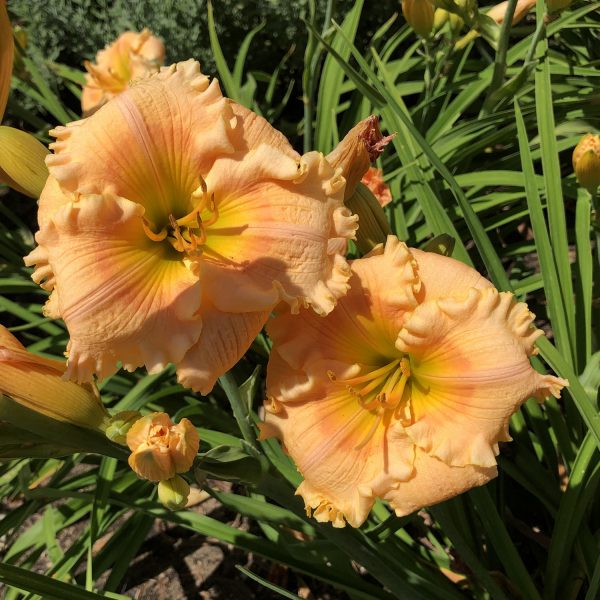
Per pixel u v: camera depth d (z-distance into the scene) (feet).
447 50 2.32
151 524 2.07
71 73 3.21
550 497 1.88
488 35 2.16
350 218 1.25
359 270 1.32
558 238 1.85
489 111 2.29
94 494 1.93
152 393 2.26
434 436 1.28
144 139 1.21
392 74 2.82
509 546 1.72
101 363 1.16
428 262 1.30
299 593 2.10
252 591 2.14
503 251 2.56
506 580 1.82
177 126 1.23
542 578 1.97
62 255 1.17
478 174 2.41
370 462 1.32
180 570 2.20
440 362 1.28
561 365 1.55
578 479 1.68
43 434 1.24
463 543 1.64
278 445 2.07
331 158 1.37
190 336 1.18
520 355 1.24
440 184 2.44
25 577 1.44
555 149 1.86
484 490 1.70
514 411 1.26
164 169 1.23
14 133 1.29
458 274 1.28
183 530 2.30
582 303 1.93
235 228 1.24
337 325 1.32
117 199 1.19
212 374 1.19
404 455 1.30
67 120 2.70
